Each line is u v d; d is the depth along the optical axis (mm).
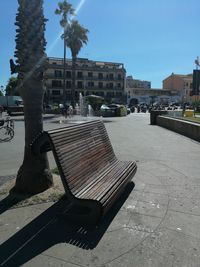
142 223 4395
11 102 60406
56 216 4543
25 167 5527
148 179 6547
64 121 26453
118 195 4863
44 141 4523
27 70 5418
